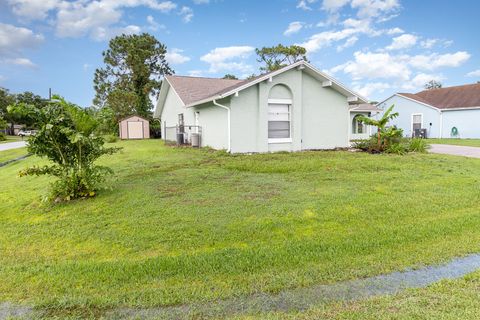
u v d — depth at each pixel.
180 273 3.37
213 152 12.91
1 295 3.00
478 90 25.23
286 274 3.32
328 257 3.70
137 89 34.62
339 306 2.73
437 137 25.88
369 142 13.68
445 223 4.76
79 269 3.48
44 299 2.91
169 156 12.00
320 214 5.16
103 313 2.71
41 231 4.68
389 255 3.74
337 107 14.77
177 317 2.63
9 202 6.31
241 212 5.21
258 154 12.35
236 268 3.46
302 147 13.97
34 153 5.95
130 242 4.22
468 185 7.07
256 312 2.68
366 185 7.06
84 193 6.20
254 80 12.49
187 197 6.14
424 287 3.04
